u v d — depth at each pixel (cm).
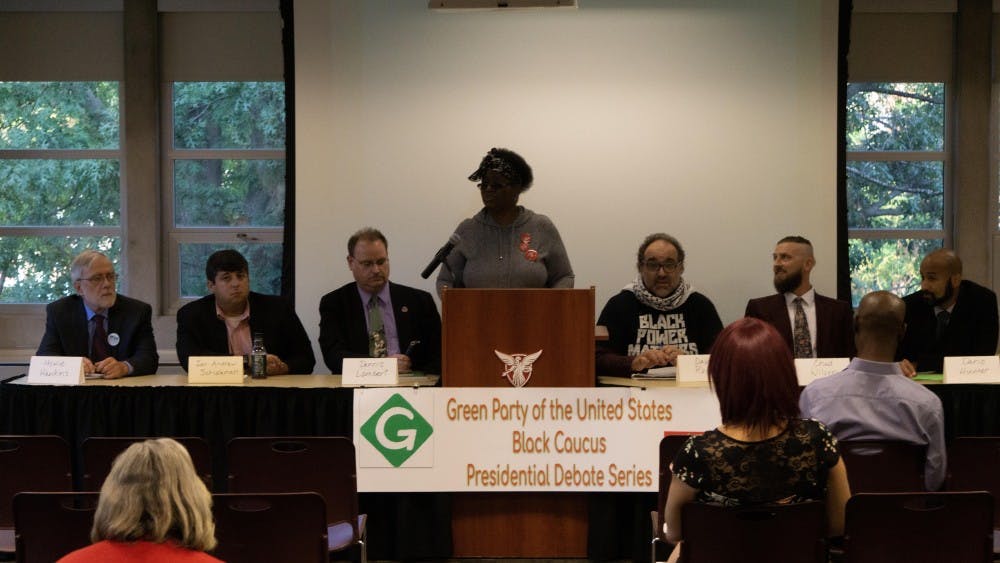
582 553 403
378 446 397
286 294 554
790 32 548
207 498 207
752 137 551
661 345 450
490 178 446
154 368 459
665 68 552
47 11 606
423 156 555
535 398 394
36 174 616
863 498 251
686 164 554
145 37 598
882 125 604
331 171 554
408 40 553
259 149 609
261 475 329
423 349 474
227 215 612
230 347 468
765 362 221
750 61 550
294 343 479
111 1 603
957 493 252
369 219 554
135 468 199
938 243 605
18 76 611
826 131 548
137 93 599
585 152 554
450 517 403
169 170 610
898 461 295
